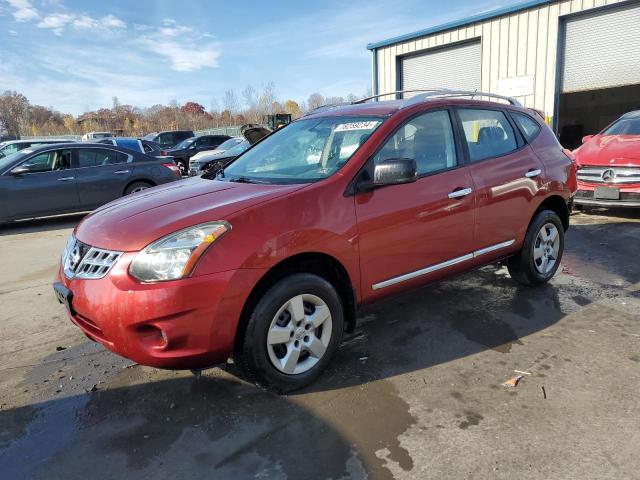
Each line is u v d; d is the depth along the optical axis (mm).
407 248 3465
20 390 3234
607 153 7629
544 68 12938
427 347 3605
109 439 2689
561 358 3361
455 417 2754
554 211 4867
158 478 2375
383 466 2393
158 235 2652
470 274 5223
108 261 2699
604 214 8312
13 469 2482
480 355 3457
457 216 3744
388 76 16922
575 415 2723
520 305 4336
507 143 4348
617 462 2350
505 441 2531
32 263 6570
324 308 3102
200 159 15781
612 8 11805
